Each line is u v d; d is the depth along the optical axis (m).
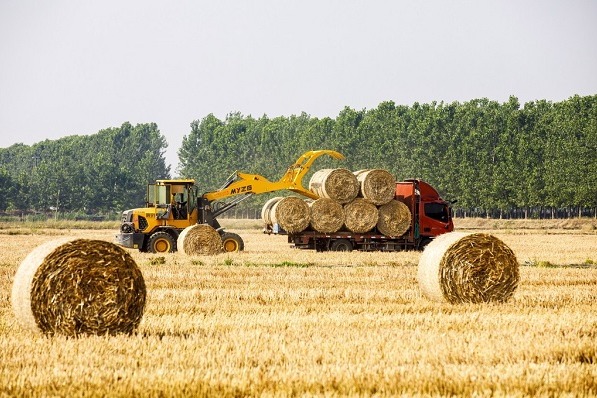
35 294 48.03
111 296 49.12
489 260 62.78
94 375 37.41
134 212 120.31
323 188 122.25
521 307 60.00
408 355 41.88
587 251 126.06
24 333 48.50
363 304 61.88
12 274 83.25
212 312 57.88
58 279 48.31
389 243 124.38
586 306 60.94
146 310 58.22
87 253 48.84
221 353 42.12
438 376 37.75
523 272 86.81
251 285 74.31
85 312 48.69
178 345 44.03
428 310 58.75
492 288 62.88
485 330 49.59
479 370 38.97
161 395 34.75
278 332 48.47
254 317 54.44
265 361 40.69
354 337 46.91
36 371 38.16
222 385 36.00
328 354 42.03
